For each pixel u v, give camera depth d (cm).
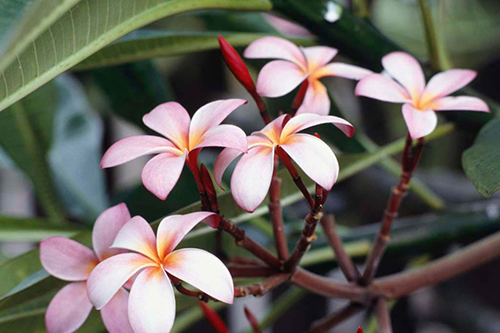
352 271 63
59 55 54
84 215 91
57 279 59
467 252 65
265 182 50
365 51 69
